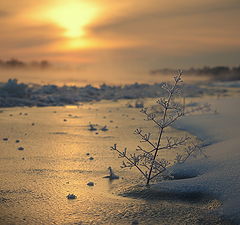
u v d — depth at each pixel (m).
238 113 12.76
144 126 11.19
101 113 14.46
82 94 21.81
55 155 7.24
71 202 4.78
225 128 9.84
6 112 14.20
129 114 14.22
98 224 4.16
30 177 5.80
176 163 6.42
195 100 20.12
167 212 4.50
